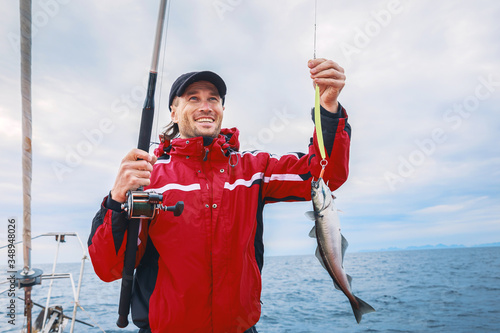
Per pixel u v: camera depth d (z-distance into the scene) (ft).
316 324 44.37
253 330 6.16
